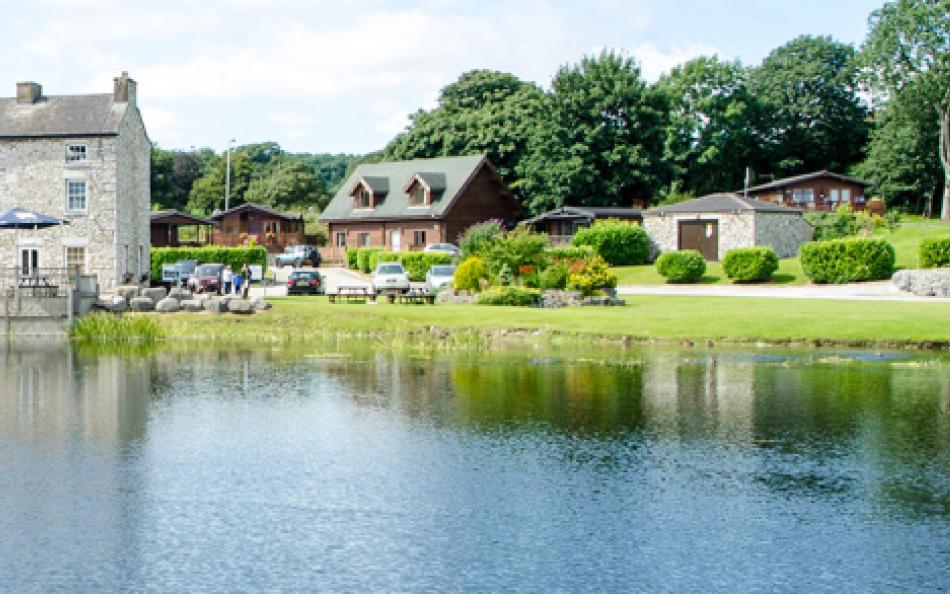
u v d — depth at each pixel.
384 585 14.17
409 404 26.72
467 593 13.90
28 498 18.16
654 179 96.38
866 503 17.59
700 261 67.31
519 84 111.31
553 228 91.00
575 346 39.25
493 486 18.67
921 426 23.45
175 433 23.33
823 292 56.44
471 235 61.34
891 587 14.05
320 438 22.70
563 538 15.94
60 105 63.22
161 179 141.00
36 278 47.81
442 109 109.31
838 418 24.41
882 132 108.88
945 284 51.94
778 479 19.08
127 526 16.61
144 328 43.47
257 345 40.50
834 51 119.69
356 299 54.06
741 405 26.14
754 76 124.12
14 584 14.24
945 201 101.62
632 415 25.02
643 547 15.54
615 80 96.06
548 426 23.73
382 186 92.38
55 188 61.88
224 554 15.34
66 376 32.09
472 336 40.25
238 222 99.31
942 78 97.69
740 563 14.90
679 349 38.00
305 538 15.99
